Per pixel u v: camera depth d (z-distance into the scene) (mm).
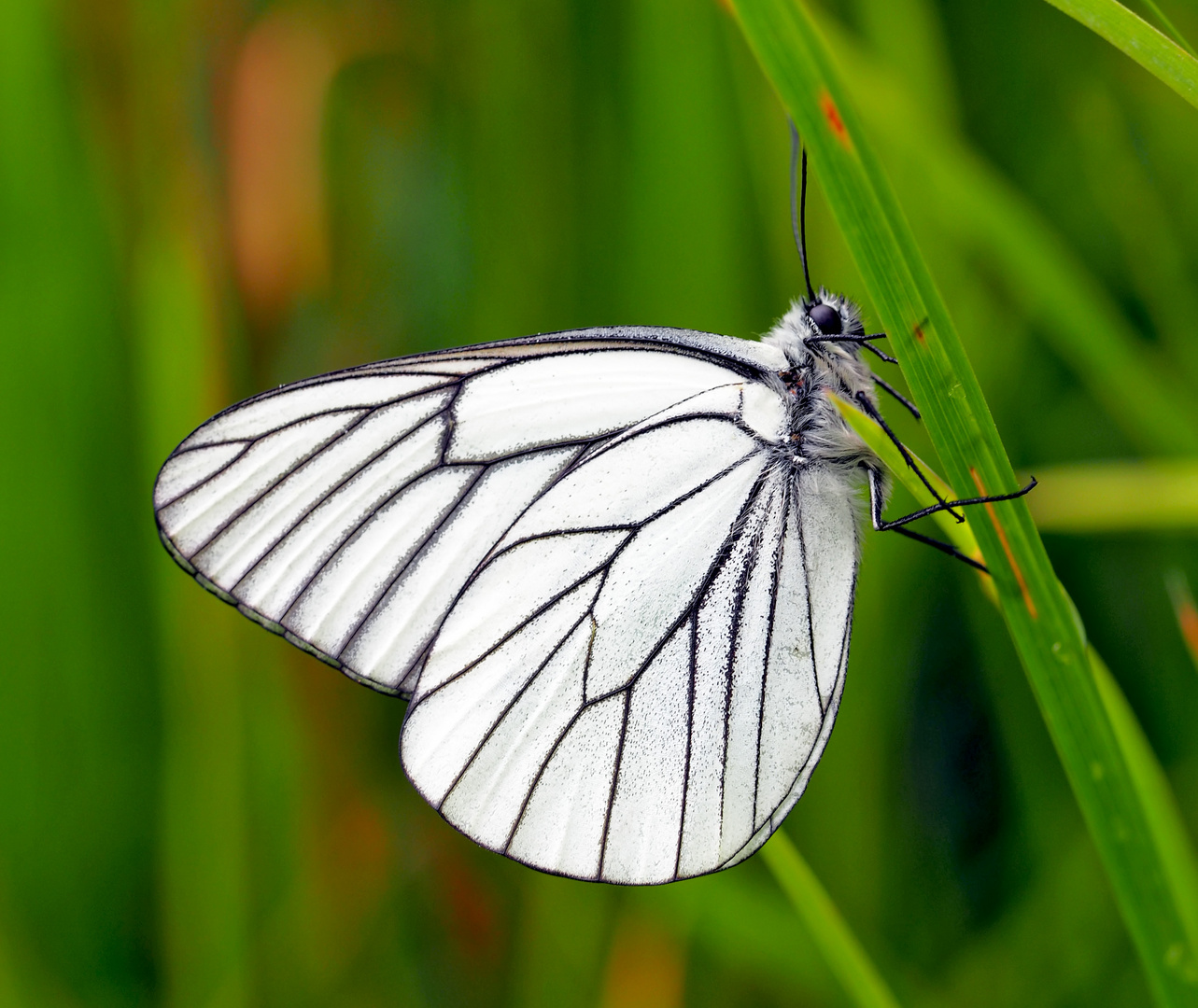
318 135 356
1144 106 348
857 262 317
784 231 348
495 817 337
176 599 346
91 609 350
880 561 345
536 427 336
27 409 348
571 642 336
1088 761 319
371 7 356
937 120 346
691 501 335
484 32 353
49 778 349
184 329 347
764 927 343
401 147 359
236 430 333
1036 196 352
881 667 346
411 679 338
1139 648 347
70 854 349
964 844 349
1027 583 318
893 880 347
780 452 334
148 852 351
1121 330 341
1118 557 348
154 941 350
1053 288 340
